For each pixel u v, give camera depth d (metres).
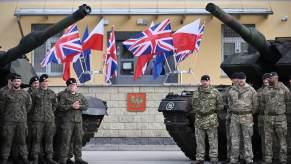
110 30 35.50
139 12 35.31
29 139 19.44
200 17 35.53
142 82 35.69
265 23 35.88
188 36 30.34
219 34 35.56
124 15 35.44
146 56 30.97
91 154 26.55
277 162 20.12
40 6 35.69
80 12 19.27
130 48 30.70
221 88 21.84
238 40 36.03
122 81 35.75
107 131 30.92
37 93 19.33
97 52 35.22
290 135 20.17
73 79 19.83
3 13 35.75
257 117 20.72
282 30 35.88
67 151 19.80
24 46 20.00
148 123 30.98
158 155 25.78
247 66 21.72
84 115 20.83
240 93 19.53
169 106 21.41
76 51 30.05
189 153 22.58
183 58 30.92
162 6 35.56
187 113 21.17
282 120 19.53
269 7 35.81
